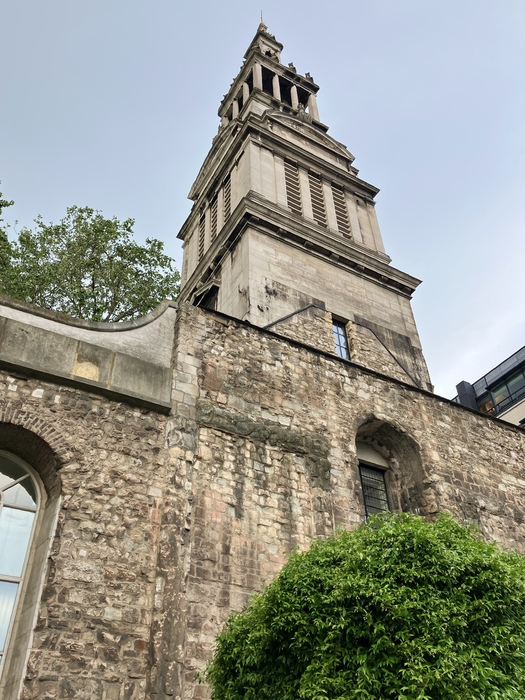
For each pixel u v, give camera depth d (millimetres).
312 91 33781
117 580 10281
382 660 7516
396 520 9656
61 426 11156
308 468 13930
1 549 10227
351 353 20188
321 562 8891
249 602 10594
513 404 41844
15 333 11469
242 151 25531
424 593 8195
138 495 11305
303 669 7945
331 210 25406
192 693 9867
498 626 8078
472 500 16547
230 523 12000
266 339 15477
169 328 14133
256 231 21438
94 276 23203
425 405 17750
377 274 23359
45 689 8867
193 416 12836
